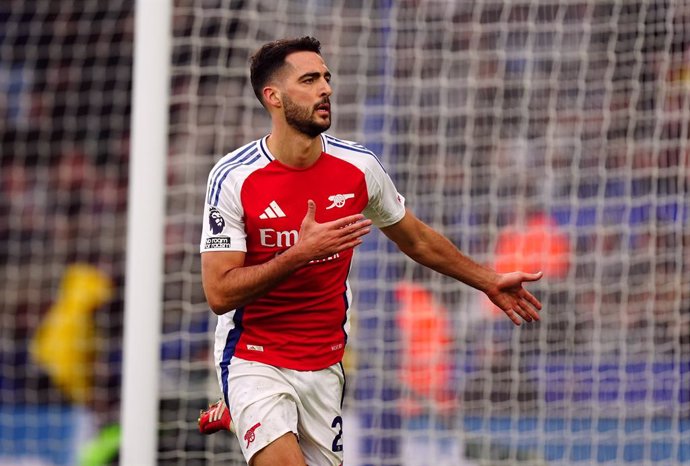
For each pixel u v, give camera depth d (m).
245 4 26.00
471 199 25.44
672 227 24.33
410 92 25.67
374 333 24.25
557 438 23.75
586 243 24.80
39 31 30.08
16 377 28.42
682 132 23.52
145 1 19.48
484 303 24.61
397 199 14.62
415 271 24.48
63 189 29.97
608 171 24.88
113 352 28.86
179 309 25.44
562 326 24.53
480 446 23.50
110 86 30.45
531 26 24.78
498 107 25.30
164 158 19.38
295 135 13.55
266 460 14.02
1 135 29.97
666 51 23.89
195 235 25.75
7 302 29.31
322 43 25.52
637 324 24.44
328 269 14.20
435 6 25.83
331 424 14.91
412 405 23.88
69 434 27.28
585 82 25.38
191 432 23.73
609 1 24.02
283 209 13.75
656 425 23.67
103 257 29.83
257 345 14.41
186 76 25.94
